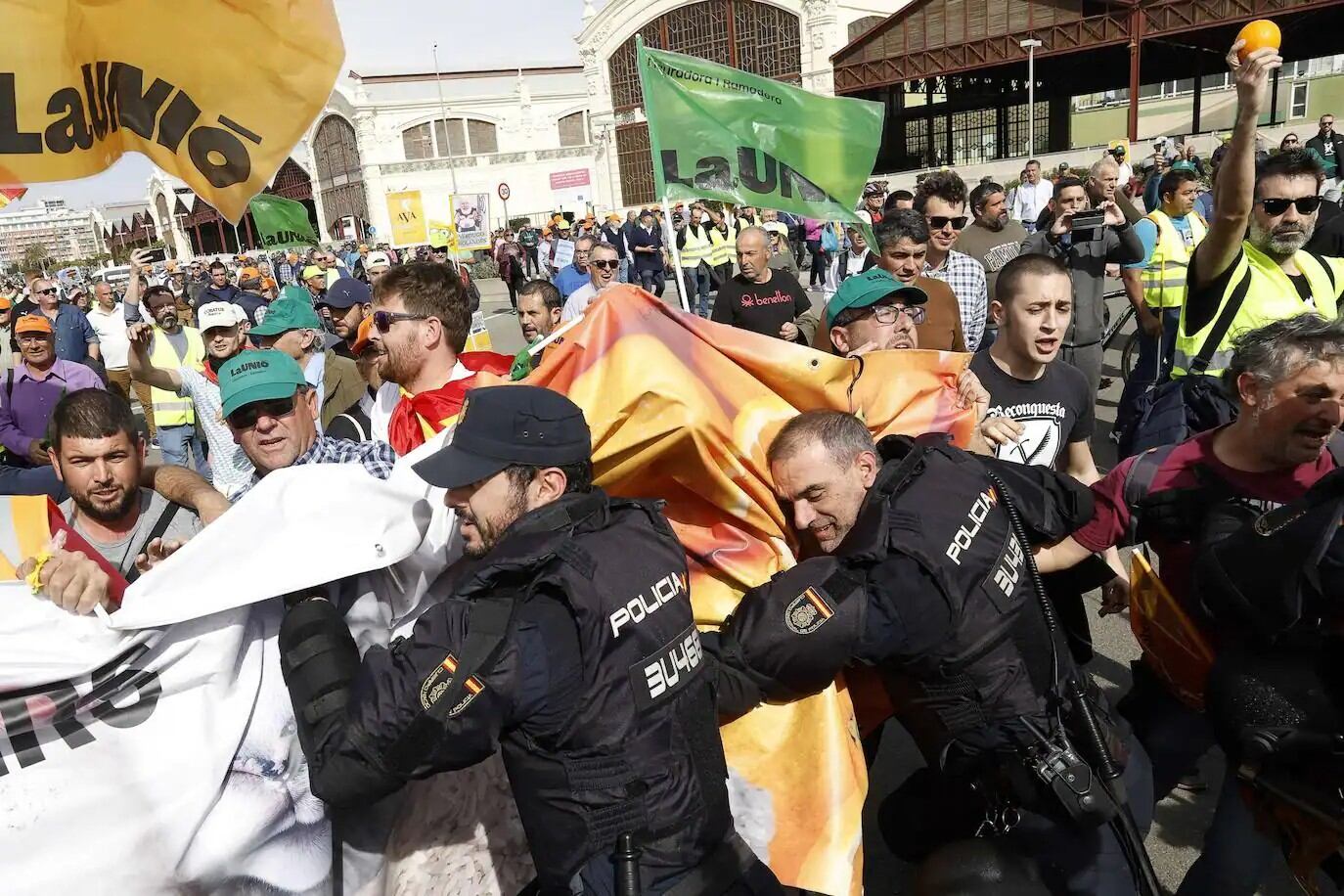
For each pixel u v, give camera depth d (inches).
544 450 72.8
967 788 88.7
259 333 202.8
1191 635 98.9
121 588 80.0
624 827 69.9
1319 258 148.9
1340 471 80.3
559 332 98.5
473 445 72.3
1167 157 672.4
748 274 250.1
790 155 142.0
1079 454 142.2
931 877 84.8
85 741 75.3
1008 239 239.3
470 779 89.7
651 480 91.0
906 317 133.1
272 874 84.2
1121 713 113.1
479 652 65.7
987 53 1257.4
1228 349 142.3
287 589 79.9
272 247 388.5
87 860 75.5
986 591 81.4
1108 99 1787.6
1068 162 1182.9
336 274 769.6
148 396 377.1
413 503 87.3
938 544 80.2
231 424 106.1
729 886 73.2
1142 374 225.6
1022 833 85.0
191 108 110.5
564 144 2345.0
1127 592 116.6
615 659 70.0
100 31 106.1
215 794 80.0
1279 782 83.6
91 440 95.9
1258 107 123.1
